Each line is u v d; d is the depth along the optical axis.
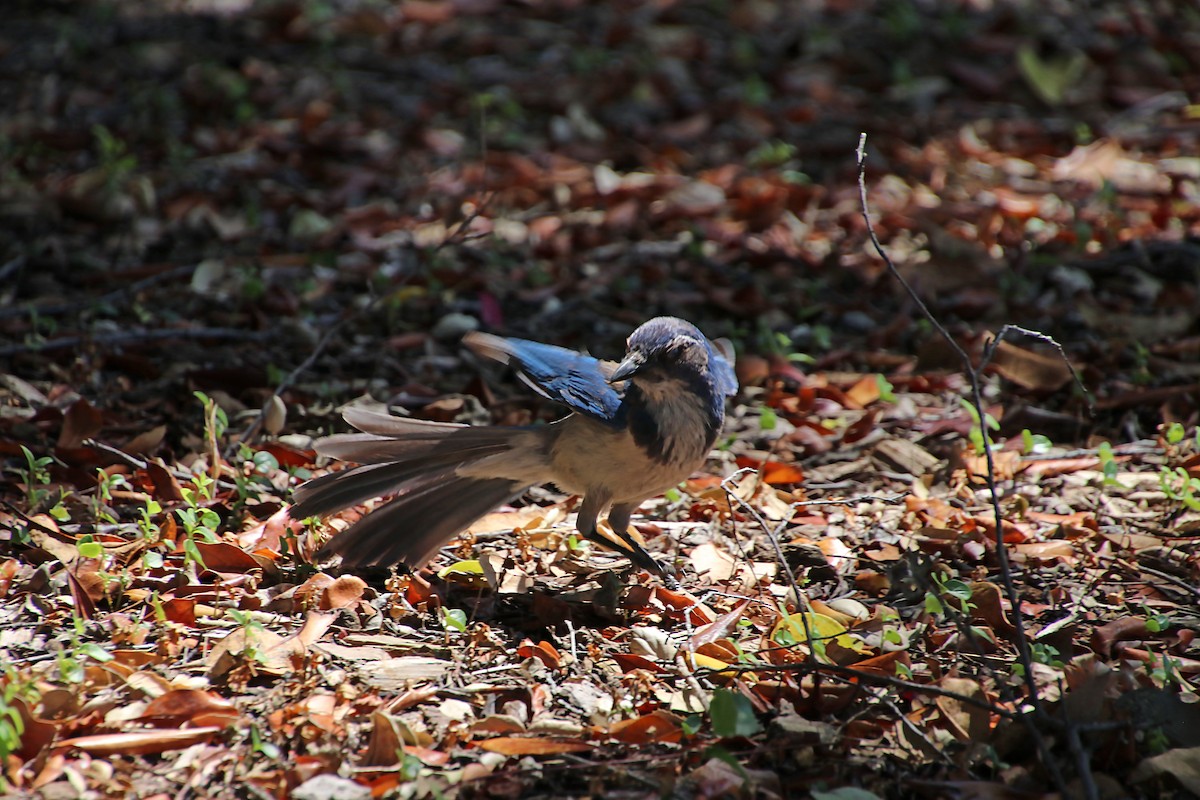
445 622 8.02
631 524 9.68
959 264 14.38
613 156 18.30
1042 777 6.42
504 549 9.27
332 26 23.27
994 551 8.97
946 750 6.73
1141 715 6.68
